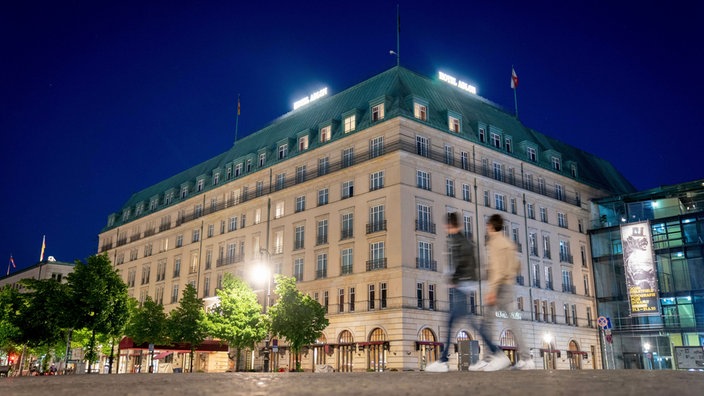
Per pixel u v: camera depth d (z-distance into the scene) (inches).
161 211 3326.8
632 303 2401.6
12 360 3026.6
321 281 2256.4
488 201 2375.7
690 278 2277.3
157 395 165.3
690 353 1715.1
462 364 439.2
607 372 300.5
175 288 3056.1
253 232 2635.3
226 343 2394.2
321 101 2743.6
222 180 2965.1
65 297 1774.1
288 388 188.7
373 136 2230.6
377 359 2005.4
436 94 2488.9
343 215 2256.4
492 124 2632.9
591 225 2795.3
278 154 2662.4
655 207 2603.3
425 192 2139.5
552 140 3046.3
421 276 2046.0
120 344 2306.8
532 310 2367.1
